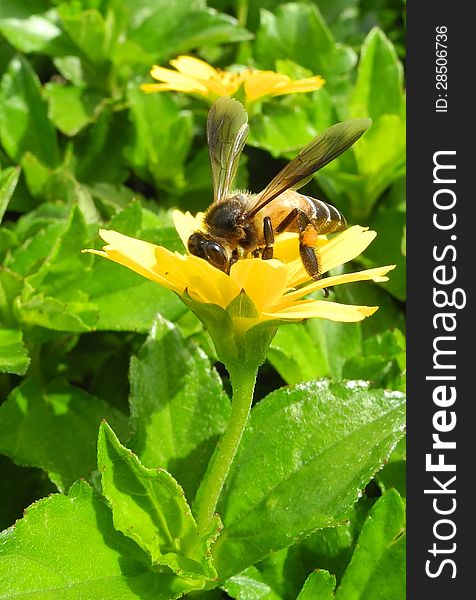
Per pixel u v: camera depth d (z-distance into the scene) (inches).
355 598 6.4
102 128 9.1
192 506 6.6
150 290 7.5
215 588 6.7
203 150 9.1
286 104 9.1
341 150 6.4
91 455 7.3
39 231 8.0
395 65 8.9
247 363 6.1
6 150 8.9
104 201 8.7
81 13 9.0
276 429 6.6
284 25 9.5
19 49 9.2
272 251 6.5
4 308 7.4
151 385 6.8
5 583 6.1
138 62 9.3
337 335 7.7
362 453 6.5
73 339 7.9
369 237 6.4
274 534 6.4
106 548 6.3
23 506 7.5
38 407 7.4
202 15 9.4
